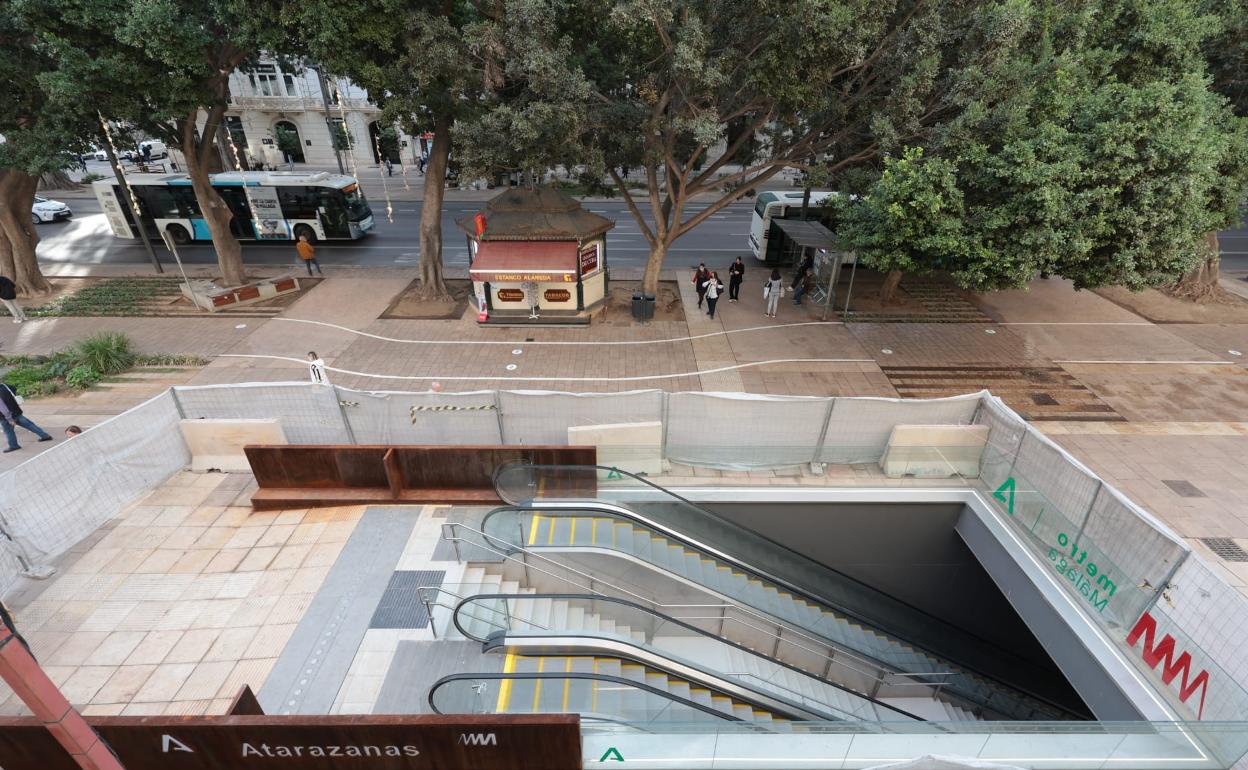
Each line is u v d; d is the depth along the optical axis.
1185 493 10.36
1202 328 17.33
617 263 23.92
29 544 8.37
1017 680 13.17
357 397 10.22
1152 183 11.88
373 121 42.16
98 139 18.78
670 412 10.21
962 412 10.34
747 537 10.57
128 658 7.23
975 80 12.76
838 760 5.84
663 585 9.35
